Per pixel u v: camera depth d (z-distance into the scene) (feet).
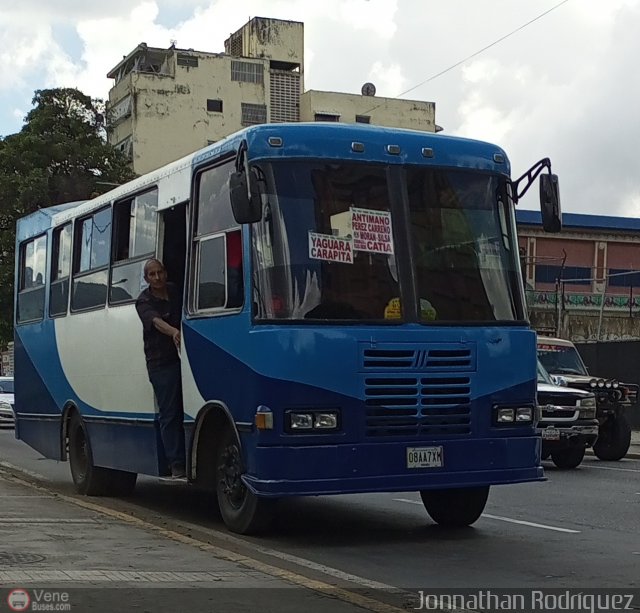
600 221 137.39
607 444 64.69
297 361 28.04
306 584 22.94
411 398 29.01
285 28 230.89
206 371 31.01
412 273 29.81
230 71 221.05
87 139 132.98
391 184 30.27
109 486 41.96
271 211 28.91
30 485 45.09
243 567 24.56
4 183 126.41
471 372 29.84
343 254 29.27
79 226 43.60
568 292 135.23
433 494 34.40
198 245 32.17
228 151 30.55
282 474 27.78
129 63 225.76
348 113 227.61
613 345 92.89
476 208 31.32
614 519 36.19
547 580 24.79
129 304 37.27
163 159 213.66
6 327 126.11
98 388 40.24
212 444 32.12
